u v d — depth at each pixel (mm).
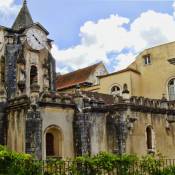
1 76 37938
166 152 39625
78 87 35344
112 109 36094
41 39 41219
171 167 31438
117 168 27734
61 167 26109
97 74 55938
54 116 32844
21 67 38344
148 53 50219
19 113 32406
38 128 31078
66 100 33969
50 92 34250
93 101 35375
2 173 23516
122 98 36781
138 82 50094
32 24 40406
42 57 41062
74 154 33594
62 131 33156
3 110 33750
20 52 38688
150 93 49156
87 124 34031
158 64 49062
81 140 33406
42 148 31422
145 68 50250
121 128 35219
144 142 37094
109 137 35719
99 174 26938
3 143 33188
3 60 38344
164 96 44219
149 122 38250
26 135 31062
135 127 36438
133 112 36438
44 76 40656
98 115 35531
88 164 26750
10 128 33000
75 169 26344
